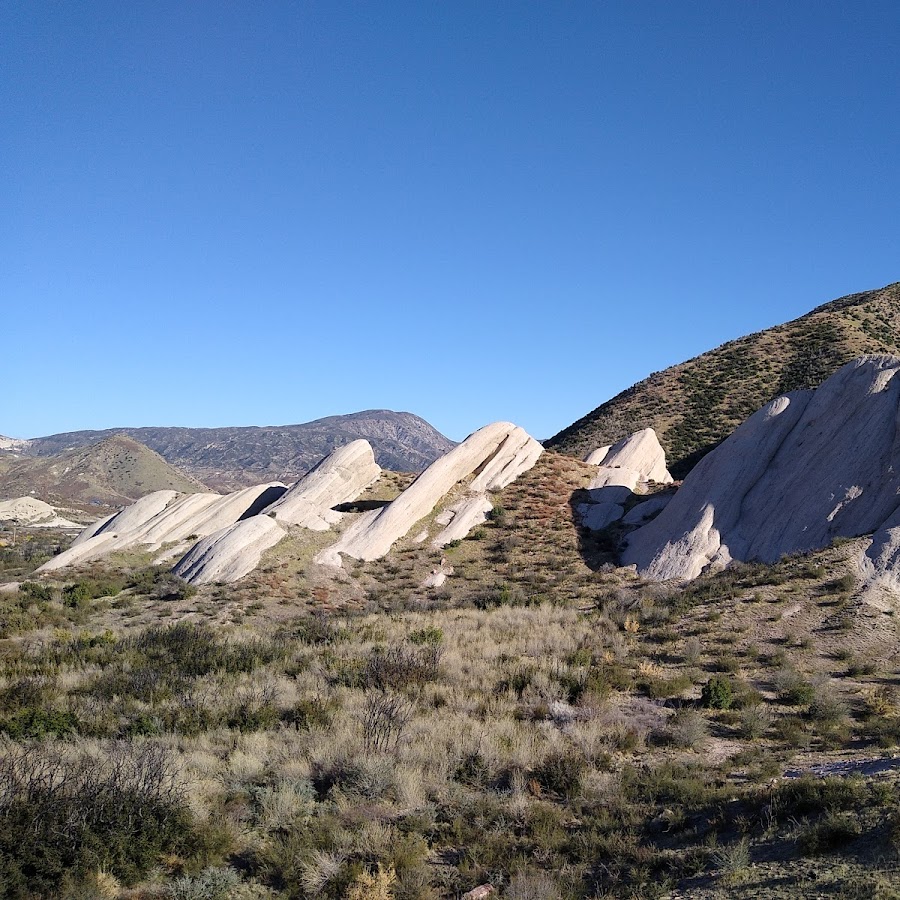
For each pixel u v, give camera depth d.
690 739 15.61
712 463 38.53
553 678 20.08
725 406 77.81
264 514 43.56
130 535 46.53
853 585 26.67
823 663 21.70
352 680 20.12
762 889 8.28
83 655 24.14
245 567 38.44
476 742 15.04
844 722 16.83
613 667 21.50
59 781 11.38
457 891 9.75
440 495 46.66
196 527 46.81
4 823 9.73
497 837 11.17
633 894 8.98
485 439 50.44
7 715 16.83
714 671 21.58
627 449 52.91
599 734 16.00
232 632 29.17
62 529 119.00
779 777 13.14
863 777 11.44
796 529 32.88
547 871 10.05
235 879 9.93
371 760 13.57
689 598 29.14
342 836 10.91
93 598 36.53
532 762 14.38
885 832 8.73
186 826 10.91
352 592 37.72
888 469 31.92
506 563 39.69
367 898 9.24
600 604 31.41
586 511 45.12
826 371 76.00
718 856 9.51
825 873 8.23
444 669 21.09
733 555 33.69
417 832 11.40
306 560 39.84
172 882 9.92
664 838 10.87
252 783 13.28
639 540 38.72
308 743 15.06
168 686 20.00
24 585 37.12
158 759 12.57
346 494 48.31
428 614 31.31
